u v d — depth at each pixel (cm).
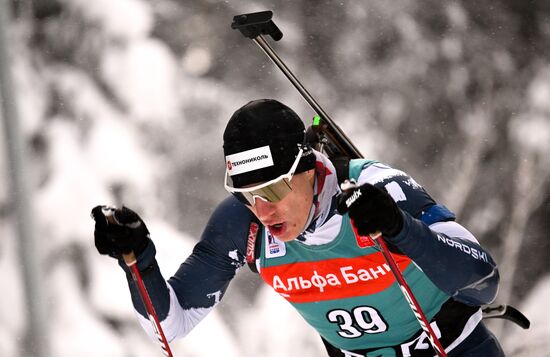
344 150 974
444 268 813
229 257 956
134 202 3316
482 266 851
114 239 807
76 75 3497
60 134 3378
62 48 3528
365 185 770
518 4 4684
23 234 2730
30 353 2802
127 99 3500
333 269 909
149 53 3550
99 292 3167
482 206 4538
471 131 4434
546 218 4612
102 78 3497
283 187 817
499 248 4566
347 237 890
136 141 3444
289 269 930
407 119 4278
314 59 4200
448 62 4428
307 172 848
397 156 4234
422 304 921
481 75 4525
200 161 3859
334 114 4147
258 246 934
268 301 3738
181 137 3734
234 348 3161
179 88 3834
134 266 827
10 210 3212
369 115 4200
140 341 3153
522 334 4159
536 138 4550
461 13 4516
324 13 4241
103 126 3422
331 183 888
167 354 847
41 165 3334
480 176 4522
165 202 3616
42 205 3241
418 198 895
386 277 898
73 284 3170
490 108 4531
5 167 2755
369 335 955
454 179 4419
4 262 3186
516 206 4556
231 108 3975
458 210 4453
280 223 845
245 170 814
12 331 3098
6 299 3144
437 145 4375
